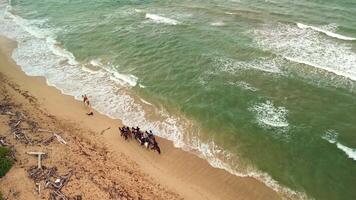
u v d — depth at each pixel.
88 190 27.12
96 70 43.34
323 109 34.47
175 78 40.34
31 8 62.78
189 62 42.66
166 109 36.34
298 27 47.44
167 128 34.06
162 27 51.19
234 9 54.62
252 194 27.27
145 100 37.84
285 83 37.97
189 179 28.67
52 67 44.69
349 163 29.22
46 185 27.30
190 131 33.47
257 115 34.41
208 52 44.09
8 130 33.03
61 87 40.81
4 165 28.61
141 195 27.12
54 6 62.66
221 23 50.66
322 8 52.12
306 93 36.47
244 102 36.03
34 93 39.72
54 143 31.70
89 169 29.14
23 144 31.31
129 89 39.66
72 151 30.97
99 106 37.56
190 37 47.84
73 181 27.83
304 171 28.81
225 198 27.09
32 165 29.12
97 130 34.06
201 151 31.23
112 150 31.53
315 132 32.03
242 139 32.06
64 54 47.19
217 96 37.06
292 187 27.62
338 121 33.03
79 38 50.53
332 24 47.34
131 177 28.70
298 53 42.12
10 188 27.12
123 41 48.47
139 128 33.75
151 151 31.33
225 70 40.72
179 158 30.59
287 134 32.16
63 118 35.62
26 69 44.53
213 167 29.62
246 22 50.19
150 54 45.03
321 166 29.12
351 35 44.44
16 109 36.47
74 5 62.19
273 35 46.22
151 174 29.11
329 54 41.38
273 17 50.75
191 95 37.56
